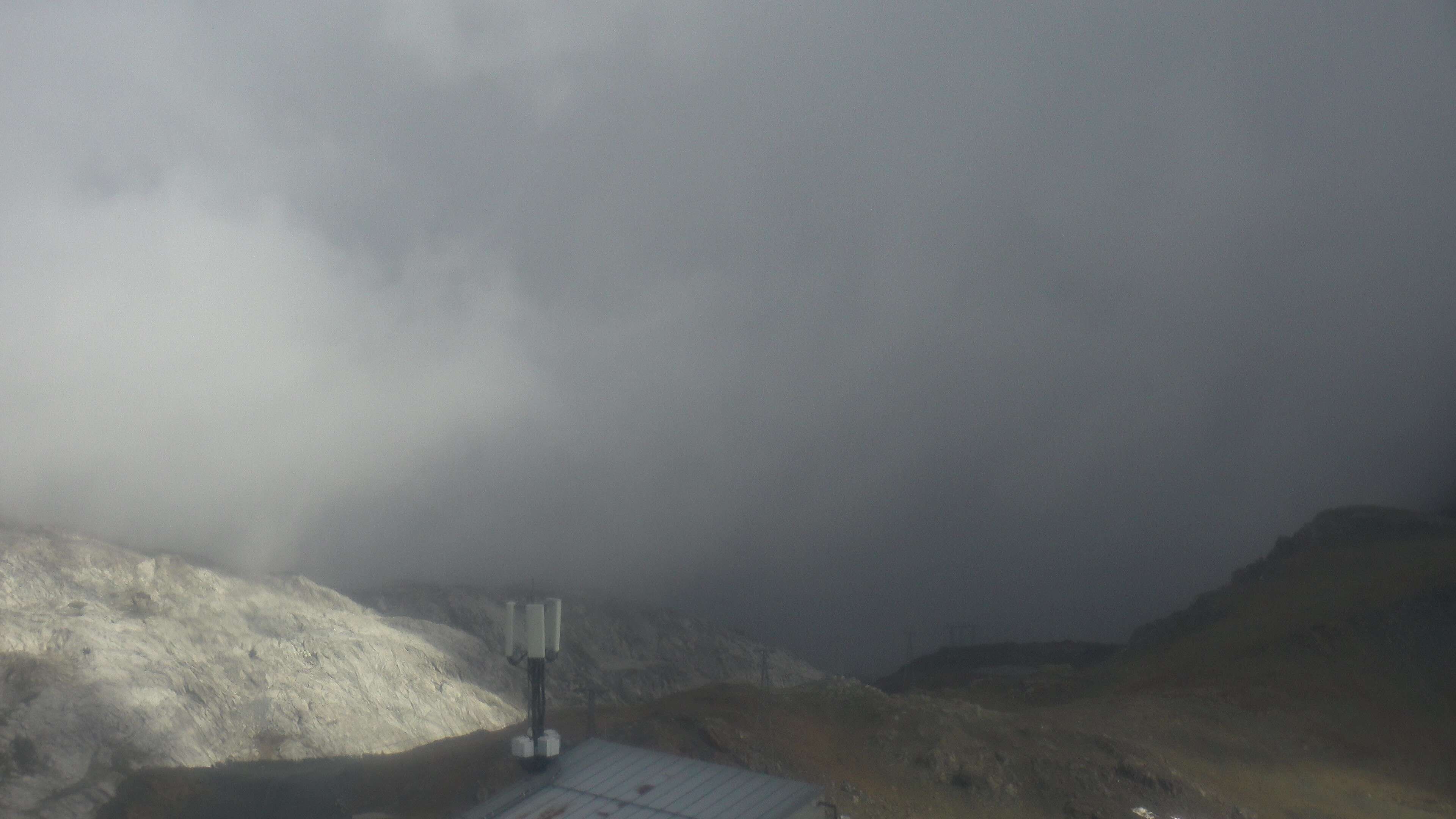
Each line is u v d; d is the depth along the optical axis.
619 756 39.00
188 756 122.31
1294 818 71.31
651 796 36.22
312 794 90.00
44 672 124.06
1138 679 115.25
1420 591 110.06
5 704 117.81
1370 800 76.94
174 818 99.69
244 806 96.44
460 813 67.12
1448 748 88.50
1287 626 114.25
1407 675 99.50
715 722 72.50
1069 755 73.31
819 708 79.12
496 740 80.94
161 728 123.81
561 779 37.84
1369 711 94.38
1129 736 84.38
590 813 35.41
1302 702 96.31
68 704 119.94
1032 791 69.50
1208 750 83.75
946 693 134.88
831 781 67.94
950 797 68.62
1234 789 75.56
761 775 36.94
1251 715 93.38
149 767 116.00
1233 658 110.19
